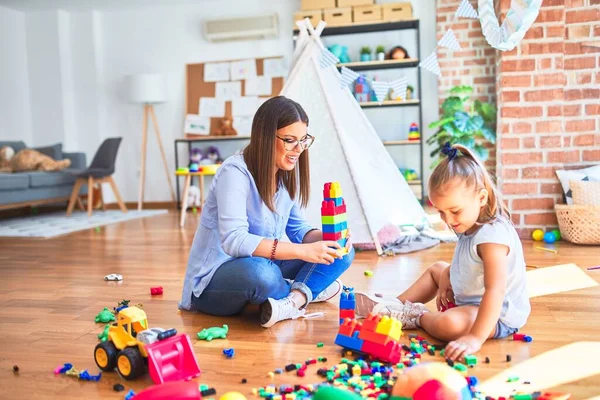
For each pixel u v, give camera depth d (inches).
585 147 127.6
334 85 121.3
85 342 65.1
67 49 255.3
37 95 255.3
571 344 58.9
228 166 68.4
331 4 221.9
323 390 39.5
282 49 240.5
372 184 124.6
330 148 118.0
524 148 127.1
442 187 56.9
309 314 72.7
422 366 43.6
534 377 50.4
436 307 74.0
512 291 60.9
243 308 75.0
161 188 256.5
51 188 218.1
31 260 124.0
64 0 236.5
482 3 80.4
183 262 116.0
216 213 71.7
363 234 117.6
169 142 254.8
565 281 87.7
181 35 250.1
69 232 169.3
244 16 241.3
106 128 260.4
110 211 231.8
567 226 119.5
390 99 224.4
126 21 254.7
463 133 197.8
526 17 78.4
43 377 54.3
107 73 258.8
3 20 243.1
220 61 245.8
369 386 47.9
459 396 41.4
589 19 124.6
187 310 77.2
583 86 126.3
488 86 210.8
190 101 249.0
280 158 66.9
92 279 101.7
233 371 54.1
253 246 65.0
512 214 128.7
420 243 122.1
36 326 72.2
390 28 225.0
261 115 66.4
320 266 72.0
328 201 67.7
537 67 125.0
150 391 42.6
